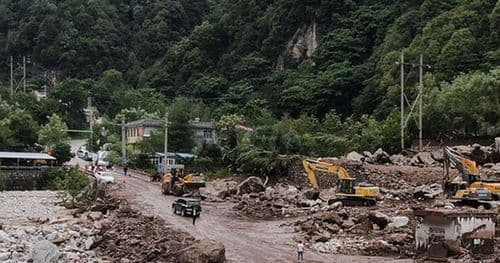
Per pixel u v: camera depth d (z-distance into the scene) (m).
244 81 183.50
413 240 47.22
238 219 61.16
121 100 197.62
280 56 186.00
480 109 95.50
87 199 80.06
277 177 89.12
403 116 97.00
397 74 132.00
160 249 43.28
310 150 102.44
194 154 123.69
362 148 101.50
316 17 181.25
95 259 42.06
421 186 72.50
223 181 92.00
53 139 132.12
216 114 167.25
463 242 43.06
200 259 39.81
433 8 150.25
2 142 126.44
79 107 189.12
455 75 117.50
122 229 51.44
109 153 137.50
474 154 81.94
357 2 183.50
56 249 41.69
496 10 123.56
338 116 136.50
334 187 75.75
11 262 40.59
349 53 166.25
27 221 61.94
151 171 115.25
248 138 107.94
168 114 145.88
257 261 42.00
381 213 54.72
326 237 49.75
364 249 45.91
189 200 62.03
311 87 155.25
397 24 154.25
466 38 122.00
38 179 109.44
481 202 56.06
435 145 97.88
